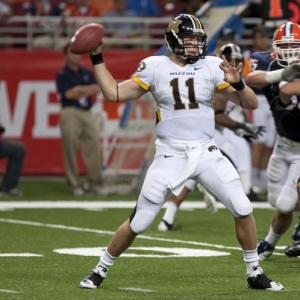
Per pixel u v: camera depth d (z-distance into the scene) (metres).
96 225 30.59
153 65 17.56
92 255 22.77
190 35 17.36
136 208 17.31
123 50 49.00
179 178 17.12
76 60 41.53
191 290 17.42
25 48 51.78
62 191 44.25
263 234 28.30
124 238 17.36
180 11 51.47
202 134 17.44
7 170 41.88
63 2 53.84
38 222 31.38
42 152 48.00
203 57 17.70
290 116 20.66
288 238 27.34
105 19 48.19
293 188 20.84
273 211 35.81
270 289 17.39
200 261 21.78
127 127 43.69
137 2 53.97
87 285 17.50
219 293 17.05
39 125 47.88
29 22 49.34
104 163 44.09
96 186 43.06
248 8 51.19
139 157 44.12
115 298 16.31
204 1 52.78
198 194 44.31
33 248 24.19
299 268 20.83
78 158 49.31
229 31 33.25
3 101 47.44
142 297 16.45
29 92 47.66
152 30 50.94
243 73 31.17
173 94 17.38
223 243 25.72
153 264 21.20
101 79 17.41
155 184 17.19
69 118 41.97
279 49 20.19
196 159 17.17
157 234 28.00
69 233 28.03
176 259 22.11
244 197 17.20
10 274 19.45
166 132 17.47
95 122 42.66
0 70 47.38
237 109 31.00
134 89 17.56
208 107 17.61
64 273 19.64
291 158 21.09
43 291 17.12
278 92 20.91
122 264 21.16
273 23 35.31
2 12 49.47
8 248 24.19
